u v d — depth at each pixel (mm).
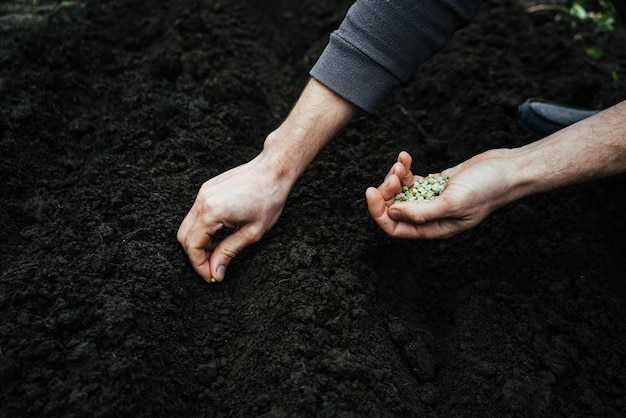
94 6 1164
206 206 758
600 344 814
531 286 879
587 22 1314
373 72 767
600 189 955
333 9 1285
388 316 828
